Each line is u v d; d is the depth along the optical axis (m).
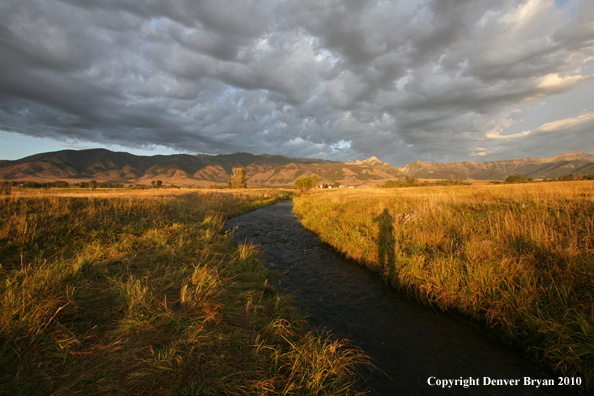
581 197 9.25
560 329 3.76
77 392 2.23
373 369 3.71
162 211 12.83
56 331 2.94
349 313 5.28
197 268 5.35
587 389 3.29
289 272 7.54
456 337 4.50
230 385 2.56
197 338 3.14
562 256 5.00
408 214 11.62
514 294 4.53
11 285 3.74
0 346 2.62
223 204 23.06
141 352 2.85
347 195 26.03
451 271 5.65
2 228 6.74
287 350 3.38
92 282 4.56
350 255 8.91
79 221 8.66
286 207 28.52
